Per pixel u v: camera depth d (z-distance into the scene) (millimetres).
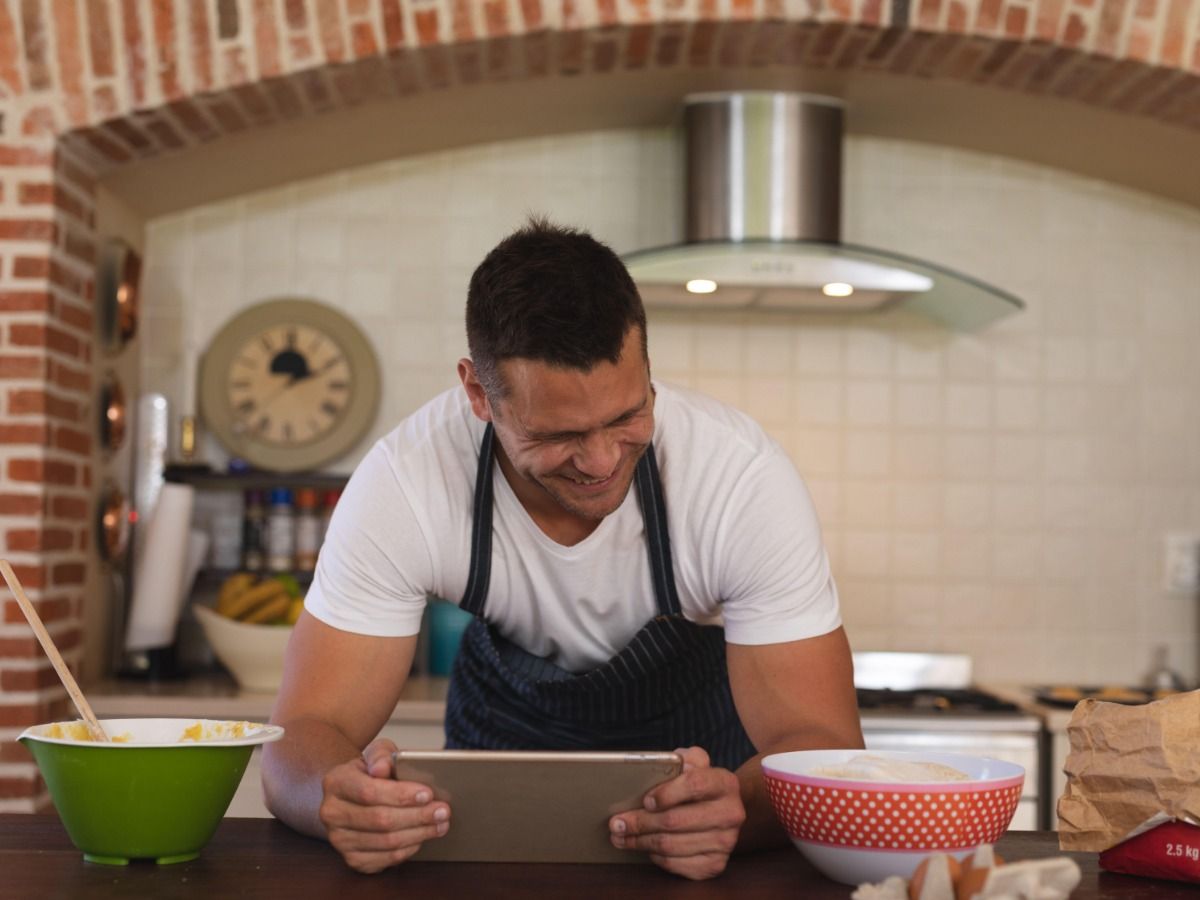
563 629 1688
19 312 2891
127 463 3457
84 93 2934
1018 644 3643
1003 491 3660
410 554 1601
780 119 3377
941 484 3650
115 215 3344
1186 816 1169
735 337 3633
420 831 1220
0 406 2879
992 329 3672
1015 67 3088
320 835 1366
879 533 3635
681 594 1638
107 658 3363
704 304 3453
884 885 1043
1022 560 3652
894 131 3598
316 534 3459
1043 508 3660
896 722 2980
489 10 2922
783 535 1577
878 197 3674
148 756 1200
